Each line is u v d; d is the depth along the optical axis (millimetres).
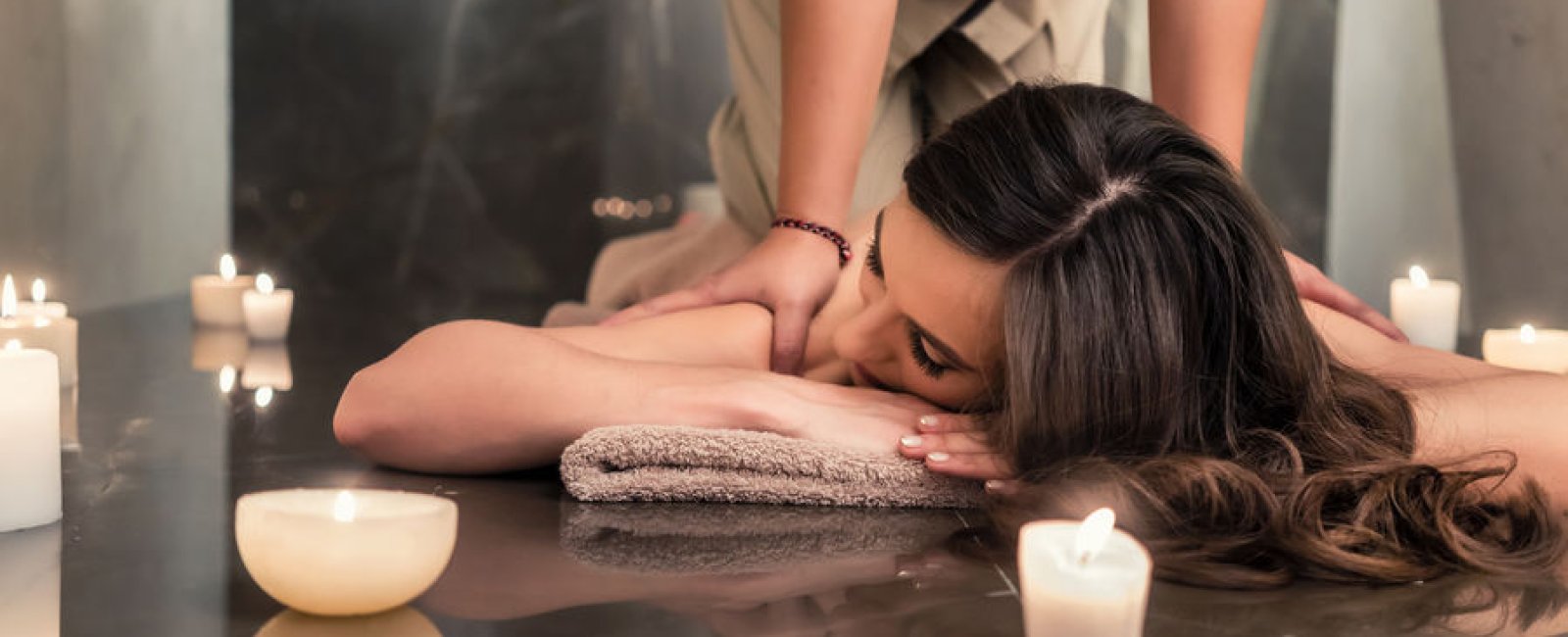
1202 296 1159
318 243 3686
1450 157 2770
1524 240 2570
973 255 1175
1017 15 1922
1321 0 3230
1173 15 1564
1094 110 1197
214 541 1146
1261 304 1175
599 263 2498
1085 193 1153
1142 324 1142
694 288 1549
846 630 957
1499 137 2627
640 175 3818
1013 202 1160
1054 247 1148
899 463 1294
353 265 3711
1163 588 1059
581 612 987
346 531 928
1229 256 1165
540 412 1308
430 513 966
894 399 1371
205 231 3199
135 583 1029
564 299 3605
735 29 2102
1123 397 1149
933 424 1304
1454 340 2182
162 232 2930
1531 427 1231
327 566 928
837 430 1321
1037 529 878
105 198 2658
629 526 1214
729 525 1228
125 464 1418
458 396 1316
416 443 1337
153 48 2869
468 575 1062
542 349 1332
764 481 1297
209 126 3211
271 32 3613
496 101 3756
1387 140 2979
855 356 1360
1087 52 2025
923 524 1247
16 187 2314
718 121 2275
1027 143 1175
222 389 1877
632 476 1292
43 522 1185
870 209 1932
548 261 3805
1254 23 1573
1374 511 1120
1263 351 1181
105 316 2592
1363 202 3055
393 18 3688
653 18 3783
